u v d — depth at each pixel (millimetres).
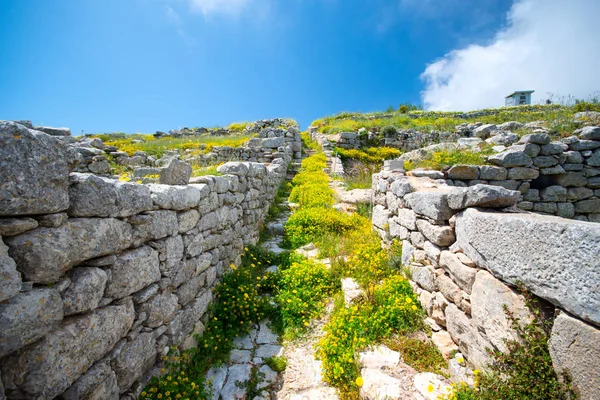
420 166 7094
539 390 1739
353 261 4523
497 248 2145
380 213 5559
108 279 1920
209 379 2689
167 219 2629
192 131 21312
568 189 6805
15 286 1306
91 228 1774
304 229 6375
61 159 1560
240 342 3264
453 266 2699
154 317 2391
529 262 1860
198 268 3252
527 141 6746
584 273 1515
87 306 1729
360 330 2990
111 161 10812
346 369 2668
